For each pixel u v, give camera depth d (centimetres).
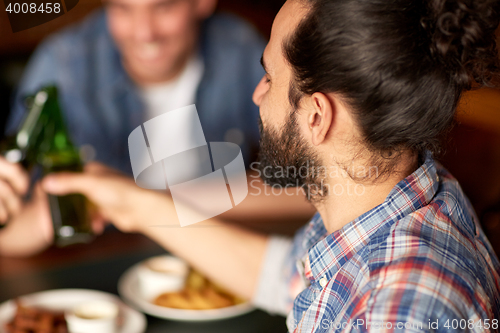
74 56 219
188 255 135
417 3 84
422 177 92
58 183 130
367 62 84
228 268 133
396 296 76
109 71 218
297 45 90
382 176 92
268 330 127
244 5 271
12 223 148
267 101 95
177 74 218
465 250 88
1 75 253
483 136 201
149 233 136
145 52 203
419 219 89
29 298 130
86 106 220
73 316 123
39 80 221
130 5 193
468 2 82
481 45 86
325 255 93
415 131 89
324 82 89
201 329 127
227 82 226
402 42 83
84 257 150
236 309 130
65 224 131
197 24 215
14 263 146
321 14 87
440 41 82
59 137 132
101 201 132
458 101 91
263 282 131
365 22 83
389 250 85
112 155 221
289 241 133
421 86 85
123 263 148
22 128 129
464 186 218
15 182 129
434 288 76
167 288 137
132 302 133
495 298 89
